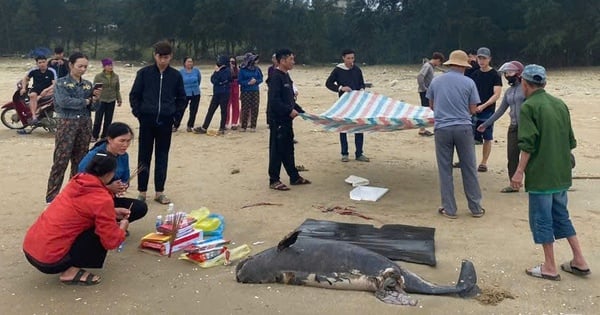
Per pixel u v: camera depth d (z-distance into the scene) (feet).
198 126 48.83
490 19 150.92
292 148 28.32
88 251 16.94
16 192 27.58
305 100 69.10
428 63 41.27
